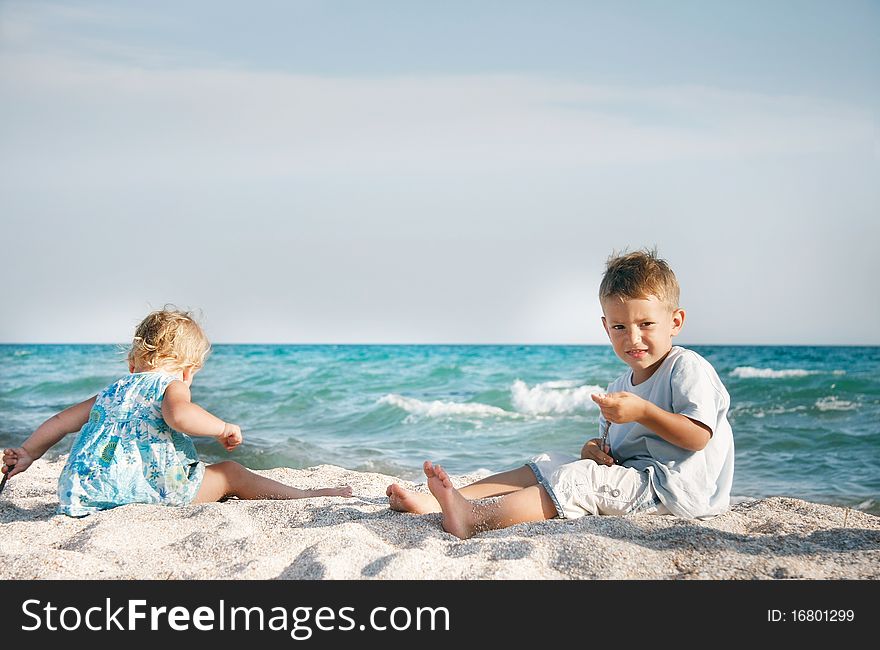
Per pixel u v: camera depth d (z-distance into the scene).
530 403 10.28
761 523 2.57
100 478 2.77
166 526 2.45
